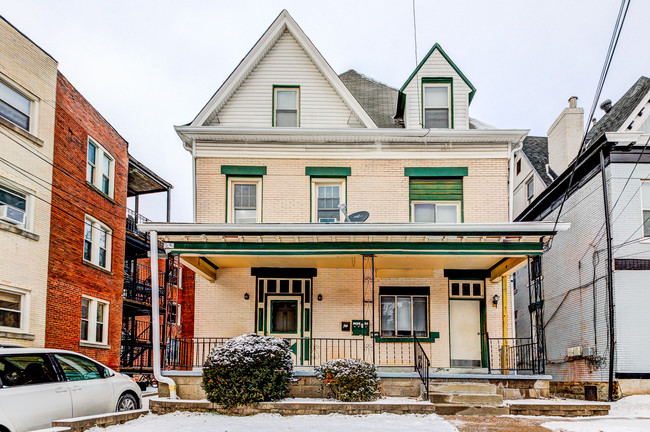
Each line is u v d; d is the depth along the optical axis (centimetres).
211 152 1688
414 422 1129
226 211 1669
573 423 1119
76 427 987
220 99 1716
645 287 1527
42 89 1858
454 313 1686
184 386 1374
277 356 1264
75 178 2061
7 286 1661
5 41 1697
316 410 1212
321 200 1697
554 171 2281
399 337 1639
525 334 2286
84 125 2142
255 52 1734
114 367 2320
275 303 1666
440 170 1688
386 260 1573
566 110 2211
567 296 1808
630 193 1563
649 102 1742
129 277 2839
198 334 1642
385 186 1686
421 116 1741
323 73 1748
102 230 2284
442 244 1455
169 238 1465
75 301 2020
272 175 1689
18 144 1731
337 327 1644
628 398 1455
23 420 953
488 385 1362
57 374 1048
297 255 1460
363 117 1717
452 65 1762
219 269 1677
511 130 1662
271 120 1734
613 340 1503
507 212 1672
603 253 1579
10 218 1681
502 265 1589
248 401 1216
